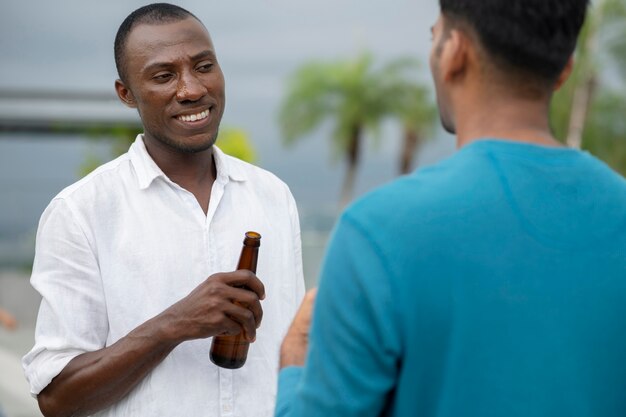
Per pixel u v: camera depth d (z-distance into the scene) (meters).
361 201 1.31
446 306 1.26
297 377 1.45
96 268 2.14
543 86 1.34
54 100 19.38
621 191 1.35
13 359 7.22
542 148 1.33
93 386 2.04
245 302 2.00
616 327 1.31
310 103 41.66
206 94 2.18
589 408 1.30
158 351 2.02
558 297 1.28
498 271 1.27
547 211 1.30
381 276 1.25
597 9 23.70
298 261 2.44
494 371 1.27
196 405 2.14
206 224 2.23
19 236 18.83
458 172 1.31
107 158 19.95
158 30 2.16
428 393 1.28
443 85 1.38
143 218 2.19
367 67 41.53
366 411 1.28
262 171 2.44
